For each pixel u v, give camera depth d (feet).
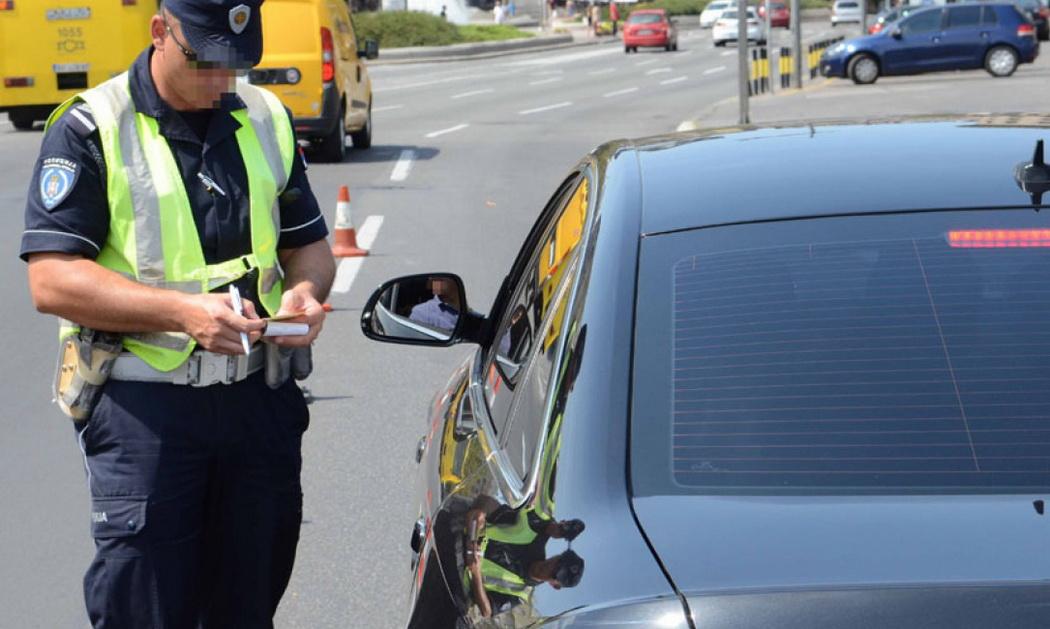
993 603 7.04
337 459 25.50
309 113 72.49
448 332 14.61
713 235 10.18
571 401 9.16
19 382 31.40
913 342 9.16
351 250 46.62
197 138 12.72
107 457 12.79
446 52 209.36
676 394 9.01
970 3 127.75
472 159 76.69
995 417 8.69
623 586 7.52
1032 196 10.23
